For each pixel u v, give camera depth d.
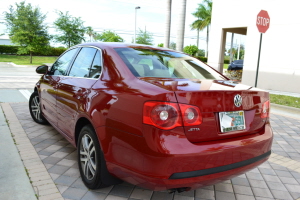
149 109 2.10
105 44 3.22
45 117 4.54
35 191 2.72
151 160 2.08
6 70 19.05
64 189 2.81
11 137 4.29
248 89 2.61
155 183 2.10
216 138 2.31
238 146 2.33
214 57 15.77
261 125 2.73
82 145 2.93
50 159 3.55
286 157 4.24
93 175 2.73
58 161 3.50
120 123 2.31
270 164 3.93
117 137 2.33
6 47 37.34
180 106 2.11
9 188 2.75
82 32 36.81
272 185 3.24
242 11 14.09
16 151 3.73
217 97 2.30
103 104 2.52
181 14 11.95
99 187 2.73
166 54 3.34
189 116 2.14
